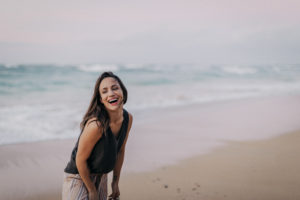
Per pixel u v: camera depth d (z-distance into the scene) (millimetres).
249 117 8820
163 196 3473
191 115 9281
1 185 3902
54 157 5262
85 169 2238
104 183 2555
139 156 5121
